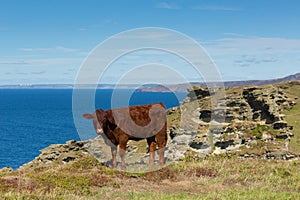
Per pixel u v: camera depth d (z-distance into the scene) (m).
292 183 14.59
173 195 12.53
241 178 15.23
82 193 12.92
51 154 23.05
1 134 84.88
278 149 24.56
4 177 13.91
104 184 13.98
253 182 14.87
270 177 15.38
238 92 33.97
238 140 24.81
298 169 17.02
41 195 11.79
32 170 16.80
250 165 17.41
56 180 13.73
